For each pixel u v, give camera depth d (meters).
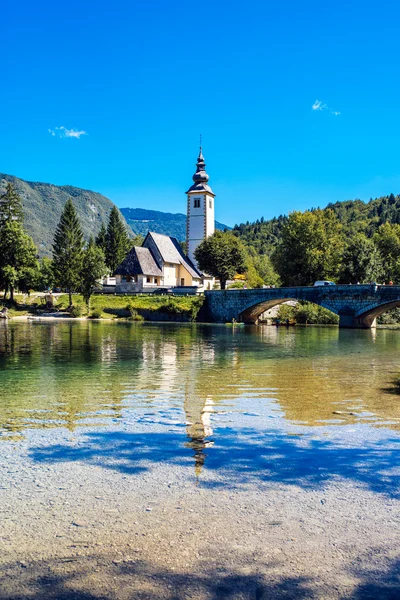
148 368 23.91
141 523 7.07
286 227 102.62
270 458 10.16
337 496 8.17
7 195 97.94
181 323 73.56
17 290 104.56
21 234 93.62
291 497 8.11
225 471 9.34
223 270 99.75
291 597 5.44
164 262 104.12
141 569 5.92
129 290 98.94
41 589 5.54
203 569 5.93
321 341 42.75
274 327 68.25
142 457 10.16
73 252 90.69
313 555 6.27
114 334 47.31
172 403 15.70
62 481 8.73
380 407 15.21
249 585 5.64
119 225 151.12
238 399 16.41
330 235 101.69
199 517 7.30
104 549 6.35
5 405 15.13
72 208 110.88
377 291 62.34
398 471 9.44
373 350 34.31
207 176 114.88
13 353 30.00
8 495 8.05
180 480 8.84
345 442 11.38
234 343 39.53
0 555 6.19
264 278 142.88
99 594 5.46
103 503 7.77
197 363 26.06
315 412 14.49
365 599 5.42
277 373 22.62
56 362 25.91
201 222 113.38
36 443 11.05
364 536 6.78
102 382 19.73
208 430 12.40
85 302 86.62
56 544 6.47
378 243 113.38
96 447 10.81
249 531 6.87
